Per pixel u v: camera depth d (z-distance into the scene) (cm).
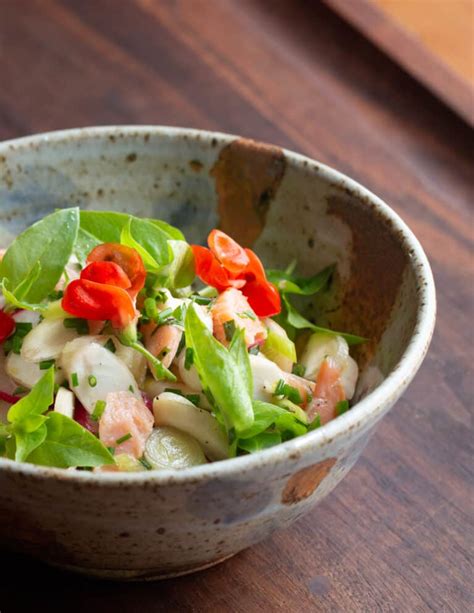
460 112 83
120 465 55
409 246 60
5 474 50
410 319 58
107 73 87
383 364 60
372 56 89
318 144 82
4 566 58
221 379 54
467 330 71
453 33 94
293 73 88
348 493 62
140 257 59
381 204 62
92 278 58
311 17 92
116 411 56
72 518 52
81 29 91
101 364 57
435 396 68
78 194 68
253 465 50
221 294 60
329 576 59
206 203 68
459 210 78
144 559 54
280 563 59
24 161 66
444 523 61
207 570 59
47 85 86
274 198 66
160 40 90
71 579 58
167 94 86
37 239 59
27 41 90
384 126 84
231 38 90
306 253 66
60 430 54
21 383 58
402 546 60
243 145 66
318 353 62
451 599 58
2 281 59
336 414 60
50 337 58
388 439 65
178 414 57
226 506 52
